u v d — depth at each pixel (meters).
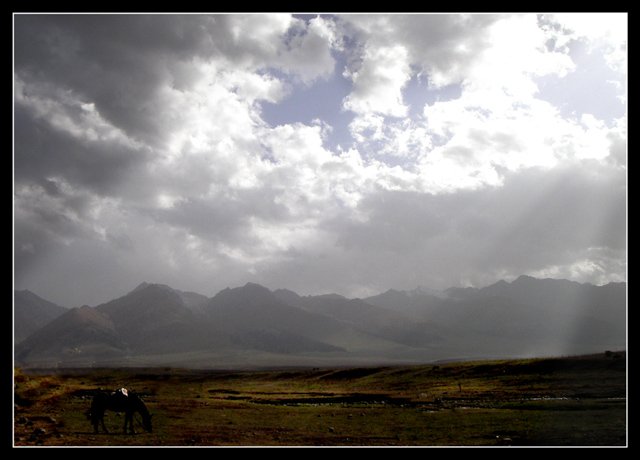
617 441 29.06
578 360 97.12
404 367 139.88
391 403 61.00
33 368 75.12
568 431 32.88
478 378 99.00
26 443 24.03
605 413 41.41
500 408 48.56
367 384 114.44
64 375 75.56
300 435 30.41
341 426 35.22
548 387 74.25
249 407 47.81
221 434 29.39
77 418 32.56
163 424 32.69
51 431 27.27
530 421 37.75
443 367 122.56
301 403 62.88
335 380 136.00
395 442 28.66
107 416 34.69
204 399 58.62
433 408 50.41
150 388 73.38
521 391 71.25
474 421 38.22
